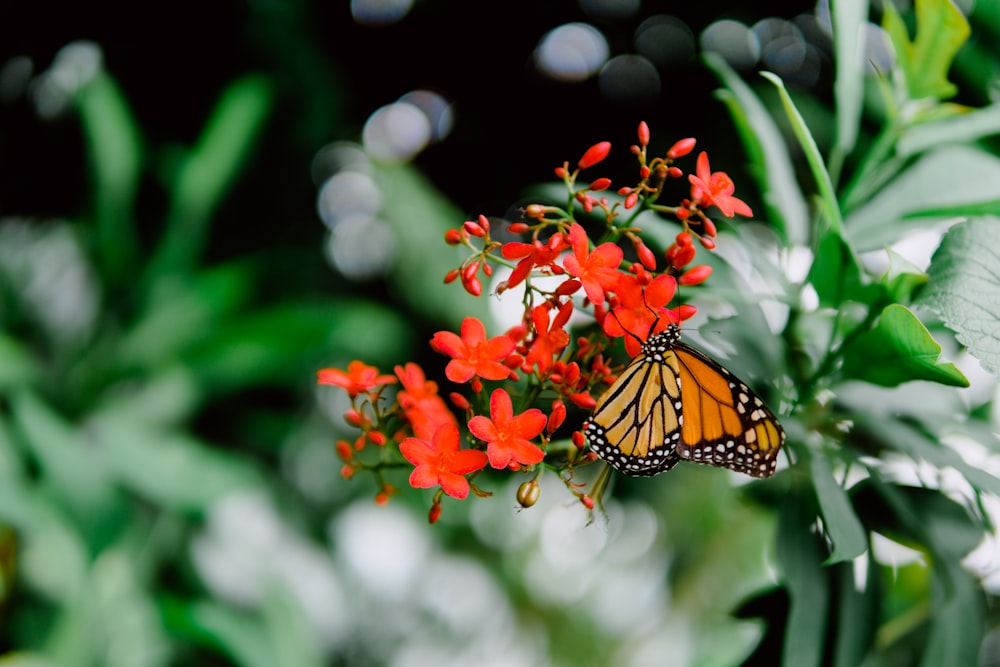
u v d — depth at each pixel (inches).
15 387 62.6
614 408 37.8
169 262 71.7
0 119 78.2
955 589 38.4
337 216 82.1
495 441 37.2
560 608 80.8
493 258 38.1
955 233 37.8
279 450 77.0
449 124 74.8
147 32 75.8
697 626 67.2
